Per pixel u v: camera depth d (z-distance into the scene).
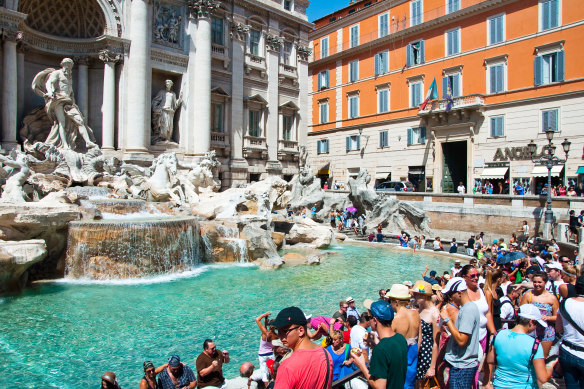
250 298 15.69
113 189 24.83
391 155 43.75
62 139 25.98
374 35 45.69
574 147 31.11
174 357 7.85
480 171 36.34
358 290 17.14
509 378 5.66
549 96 32.31
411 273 20.61
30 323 12.58
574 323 5.90
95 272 17.80
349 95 48.38
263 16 40.56
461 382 5.85
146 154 29.36
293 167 43.81
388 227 33.72
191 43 33.19
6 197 19.08
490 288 8.27
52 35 28.64
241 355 10.64
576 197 25.64
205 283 17.81
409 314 6.17
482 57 36.59
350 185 36.66
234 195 25.47
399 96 43.03
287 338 4.42
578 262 17.83
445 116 38.38
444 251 26.78
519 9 34.16
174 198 25.19
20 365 9.89
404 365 4.81
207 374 8.05
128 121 28.98
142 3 29.14
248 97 39.03
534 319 5.67
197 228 21.67
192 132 33.31
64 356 10.41
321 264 22.59
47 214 17.22
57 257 18.12
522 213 27.88
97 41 28.73
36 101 28.33
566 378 5.96
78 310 13.84
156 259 18.83
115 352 10.70
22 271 15.55
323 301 15.43
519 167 33.91
